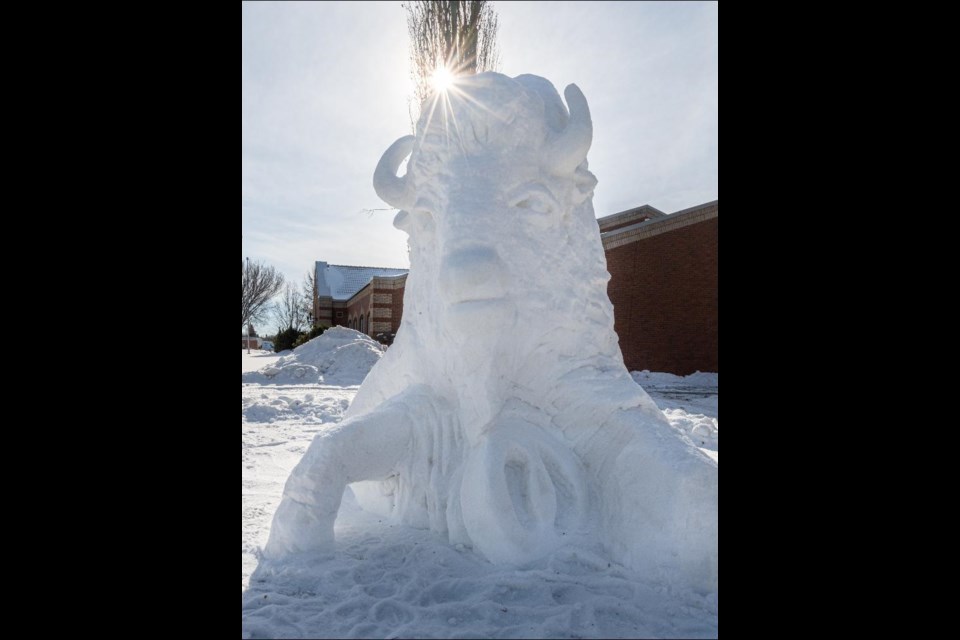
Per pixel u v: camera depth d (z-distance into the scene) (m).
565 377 3.36
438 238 3.34
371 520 3.63
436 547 3.10
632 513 2.84
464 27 9.92
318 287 40.69
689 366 19.61
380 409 3.46
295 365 14.43
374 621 2.48
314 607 2.61
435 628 2.39
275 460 5.83
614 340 3.60
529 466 3.10
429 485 3.33
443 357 3.39
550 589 2.63
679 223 19.86
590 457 3.25
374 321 27.70
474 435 3.17
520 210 3.29
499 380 3.17
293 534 3.09
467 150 3.28
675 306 19.69
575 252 3.47
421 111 3.51
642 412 3.28
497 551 2.89
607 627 2.38
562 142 3.31
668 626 2.38
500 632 2.35
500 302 3.06
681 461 2.80
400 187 3.69
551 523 2.98
